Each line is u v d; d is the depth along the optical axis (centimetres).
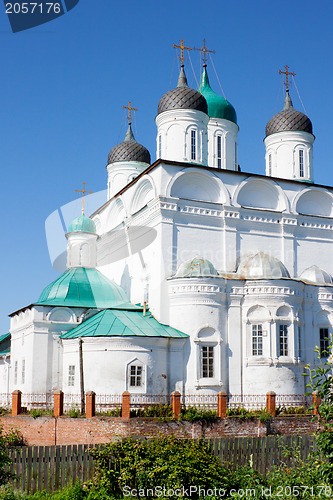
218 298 3591
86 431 2747
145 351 3384
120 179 5503
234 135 5059
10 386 4241
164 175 3828
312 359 3797
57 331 3778
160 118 4384
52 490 1983
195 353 3494
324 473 1560
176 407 2780
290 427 2953
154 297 3747
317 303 3897
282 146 4712
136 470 1914
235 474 1952
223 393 2864
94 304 3906
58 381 3728
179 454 1925
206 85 5162
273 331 3553
